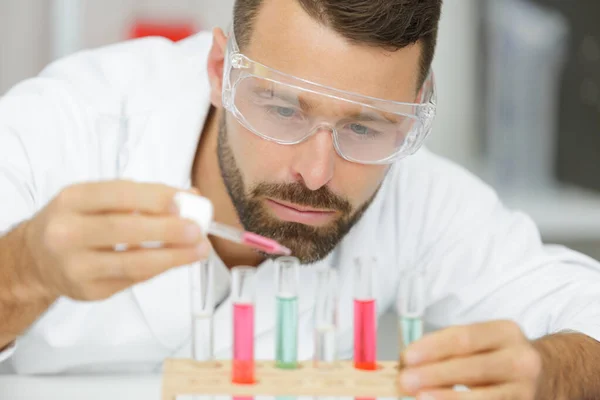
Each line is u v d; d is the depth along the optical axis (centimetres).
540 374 129
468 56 368
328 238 160
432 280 197
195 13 350
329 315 135
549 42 364
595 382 143
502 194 364
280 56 145
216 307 182
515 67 366
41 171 172
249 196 157
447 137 371
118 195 113
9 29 337
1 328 134
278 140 149
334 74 143
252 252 181
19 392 152
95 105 187
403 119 150
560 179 373
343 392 125
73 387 156
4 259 125
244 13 152
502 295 188
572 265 191
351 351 194
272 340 182
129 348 178
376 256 195
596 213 343
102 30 344
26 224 126
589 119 370
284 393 125
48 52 341
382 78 145
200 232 113
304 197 152
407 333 135
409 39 145
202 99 185
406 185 200
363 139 150
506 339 126
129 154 183
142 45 206
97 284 117
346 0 139
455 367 124
